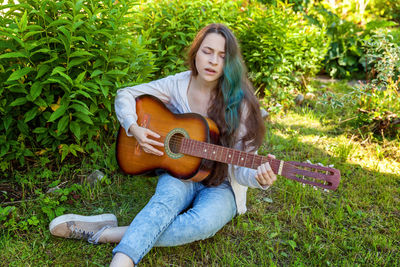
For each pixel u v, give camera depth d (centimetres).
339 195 286
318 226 249
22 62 257
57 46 263
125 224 242
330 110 451
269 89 463
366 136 380
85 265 206
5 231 227
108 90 275
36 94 246
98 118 284
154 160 230
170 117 231
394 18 931
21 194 262
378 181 304
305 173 196
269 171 196
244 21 459
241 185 230
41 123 273
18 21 250
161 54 361
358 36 607
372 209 270
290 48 457
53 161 296
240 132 225
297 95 480
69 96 251
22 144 274
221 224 217
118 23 273
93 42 265
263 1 666
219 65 214
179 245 218
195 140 218
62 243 220
